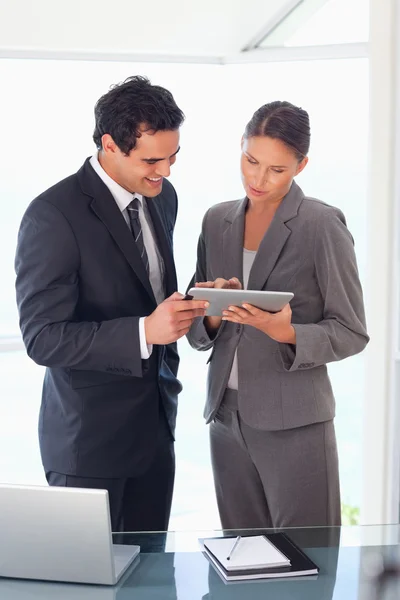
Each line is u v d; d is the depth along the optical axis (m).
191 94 4.10
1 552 1.49
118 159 1.97
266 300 1.79
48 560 1.47
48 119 4.03
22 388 3.65
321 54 3.42
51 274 1.97
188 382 4.03
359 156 3.67
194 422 4.03
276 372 2.05
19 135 4.00
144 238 2.12
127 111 1.89
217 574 1.49
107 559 1.44
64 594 1.43
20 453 3.70
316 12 3.42
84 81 4.04
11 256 3.88
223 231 2.12
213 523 4.00
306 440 2.07
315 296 2.06
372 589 1.43
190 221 4.12
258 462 2.11
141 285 2.07
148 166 1.95
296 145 1.93
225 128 4.09
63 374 2.10
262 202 2.06
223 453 2.19
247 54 3.80
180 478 4.03
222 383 2.10
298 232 2.01
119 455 2.11
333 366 3.55
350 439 3.59
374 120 2.87
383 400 2.93
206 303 1.88
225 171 4.14
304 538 1.64
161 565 1.53
